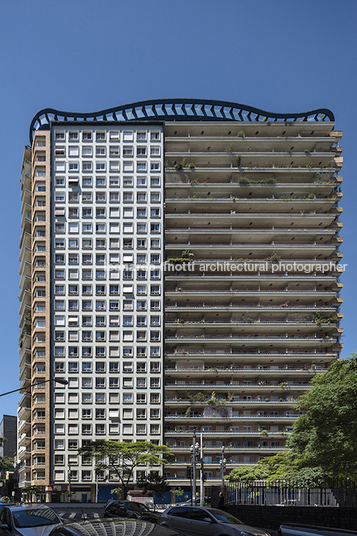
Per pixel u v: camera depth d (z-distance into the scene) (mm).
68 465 86125
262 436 86438
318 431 39750
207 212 97438
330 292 92125
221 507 35812
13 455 165625
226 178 97875
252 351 92750
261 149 98438
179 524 22047
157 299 92312
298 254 95562
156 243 94312
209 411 88062
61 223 94438
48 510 18031
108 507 34344
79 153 96875
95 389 89250
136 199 95562
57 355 90188
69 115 102500
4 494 82938
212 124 98562
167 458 84812
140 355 90500
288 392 88938
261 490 31047
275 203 95688
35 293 92750
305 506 27062
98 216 94750
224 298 92750
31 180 101688
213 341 90438
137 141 97438
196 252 94500
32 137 106125
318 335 93312
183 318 93438
